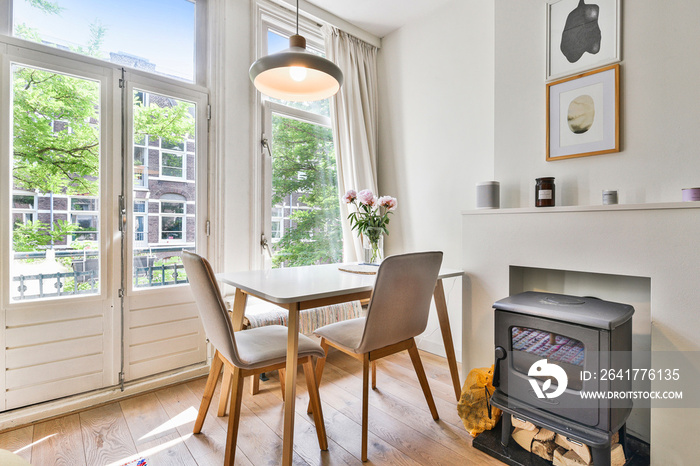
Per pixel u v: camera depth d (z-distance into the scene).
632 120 1.67
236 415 1.38
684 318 1.35
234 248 2.42
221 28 2.37
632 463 1.45
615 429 1.27
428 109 2.80
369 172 2.96
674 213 1.37
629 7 1.68
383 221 2.22
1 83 1.67
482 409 1.66
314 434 1.66
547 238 1.72
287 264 2.71
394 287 1.44
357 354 1.52
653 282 1.41
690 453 1.34
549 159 1.92
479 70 2.47
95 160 1.93
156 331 2.14
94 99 1.92
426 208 2.82
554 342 1.41
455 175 2.62
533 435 1.47
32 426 1.70
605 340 1.22
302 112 2.80
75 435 1.63
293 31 2.77
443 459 1.48
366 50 3.10
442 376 2.32
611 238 1.52
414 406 1.91
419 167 2.87
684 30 1.53
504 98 2.14
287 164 2.73
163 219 2.16
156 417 1.79
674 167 1.55
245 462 1.45
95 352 1.93
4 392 1.69
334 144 2.82
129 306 2.04
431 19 2.77
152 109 2.12
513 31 2.10
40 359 1.78
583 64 1.82
